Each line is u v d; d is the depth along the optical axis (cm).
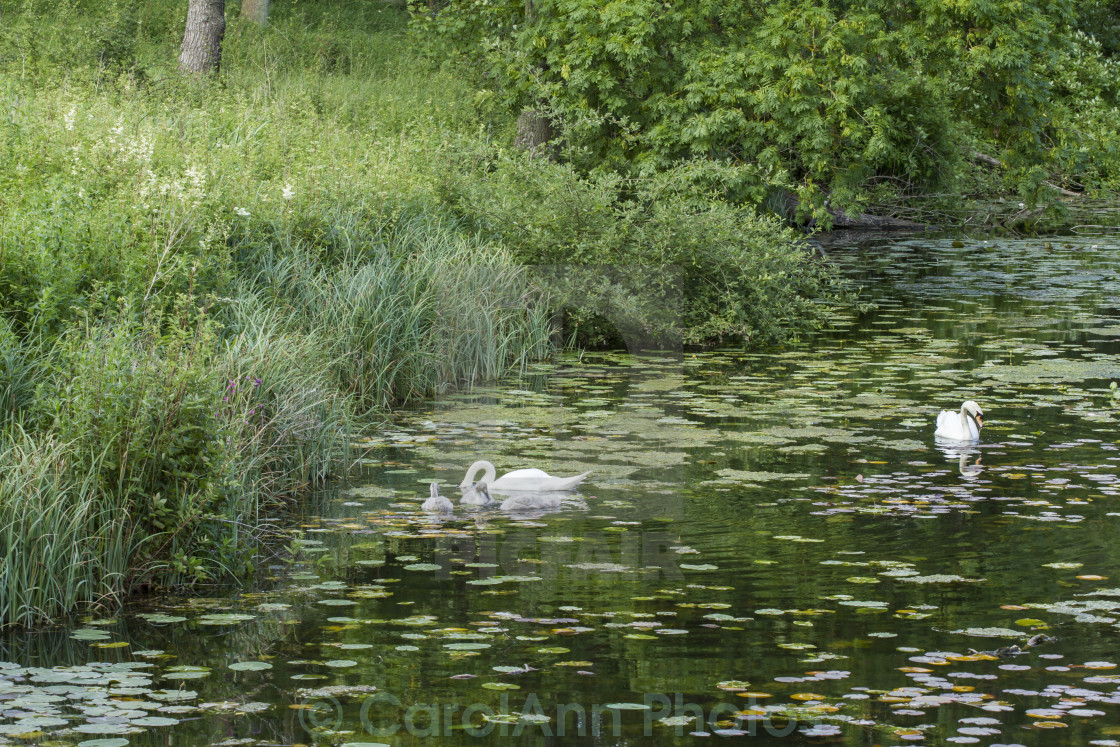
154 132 1780
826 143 2392
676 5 2489
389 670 682
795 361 1741
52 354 1062
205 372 974
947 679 664
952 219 3741
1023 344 1847
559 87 2402
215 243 1434
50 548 793
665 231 1892
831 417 1370
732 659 694
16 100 1898
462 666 685
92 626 764
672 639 725
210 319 1090
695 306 1942
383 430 1330
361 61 3612
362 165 1952
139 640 738
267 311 1388
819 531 952
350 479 1130
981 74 2720
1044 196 2919
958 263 2873
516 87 2659
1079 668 679
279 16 3975
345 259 1595
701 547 912
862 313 2188
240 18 3622
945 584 826
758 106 2414
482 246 1808
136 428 884
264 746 588
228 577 861
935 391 1511
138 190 1382
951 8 2570
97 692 654
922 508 1016
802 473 1130
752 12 2623
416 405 1469
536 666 685
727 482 1099
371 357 1474
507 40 2680
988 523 971
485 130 2989
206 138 1870
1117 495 1052
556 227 1911
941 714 619
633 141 2541
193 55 2802
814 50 2464
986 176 3844
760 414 1388
